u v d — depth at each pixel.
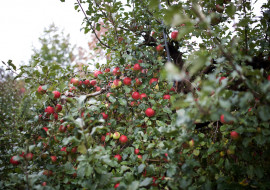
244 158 1.50
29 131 2.14
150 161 1.84
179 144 1.48
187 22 1.03
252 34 2.00
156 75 2.41
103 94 2.49
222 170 1.72
